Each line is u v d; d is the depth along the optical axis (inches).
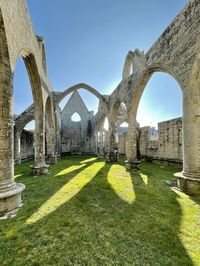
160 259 105.3
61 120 1091.9
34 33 312.7
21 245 118.3
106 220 155.4
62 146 1075.3
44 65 460.1
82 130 1121.4
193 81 234.7
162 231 137.4
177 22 264.1
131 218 159.8
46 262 102.3
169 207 186.2
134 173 384.2
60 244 119.6
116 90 592.4
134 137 457.1
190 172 235.3
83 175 361.1
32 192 239.1
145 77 390.0
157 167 480.7
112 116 647.8
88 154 1072.8
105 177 340.5
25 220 154.1
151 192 240.2
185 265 100.6
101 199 210.8
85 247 116.7
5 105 175.6
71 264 100.9
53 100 642.8
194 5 226.4
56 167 485.1
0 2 159.9
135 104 447.5
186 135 241.4
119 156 864.3
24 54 301.3
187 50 241.6
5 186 169.2
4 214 164.6
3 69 175.6
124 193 235.3
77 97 1141.7
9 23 183.9
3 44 172.9
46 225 145.6
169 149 514.3
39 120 382.3
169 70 287.7
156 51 327.0
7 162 173.6
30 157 794.2
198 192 222.7
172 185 276.7
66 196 221.3
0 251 112.0
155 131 995.3
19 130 600.4
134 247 116.9
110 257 107.0
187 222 152.3
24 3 244.5
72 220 154.7
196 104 233.5
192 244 120.6
